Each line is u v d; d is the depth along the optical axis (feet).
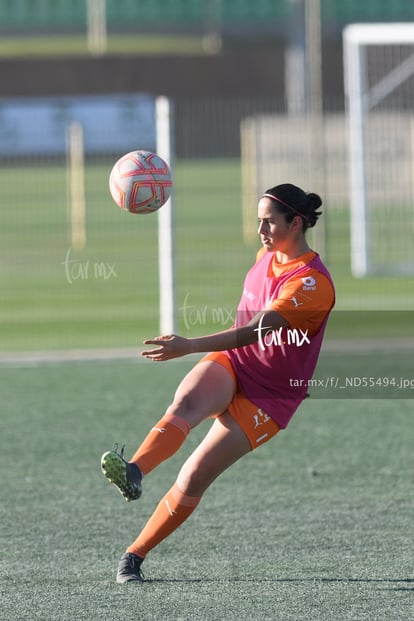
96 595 64.85
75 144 272.31
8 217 310.45
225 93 517.14
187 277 221.87
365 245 223.10
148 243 266.16
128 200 67.56
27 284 219.61
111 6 546.26
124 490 61.26
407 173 239.91
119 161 68.33
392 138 239.91
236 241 269.64
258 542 75.72
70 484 91.35
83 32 547.90
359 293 206.18
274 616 60.95
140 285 215.92
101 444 105.09
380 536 76.64
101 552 73.56
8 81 505.25
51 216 309.63
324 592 65.16
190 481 65.77
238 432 64.90
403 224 241.55
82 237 265.95
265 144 260.21
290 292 63.52
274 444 105.19
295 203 64.08
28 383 134.51
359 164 221.66
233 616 61.00
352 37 226.99
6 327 177.58
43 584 66.95
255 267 67.26
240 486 90.68
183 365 145.18
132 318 183.52
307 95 358.84
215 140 384.06
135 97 353.51
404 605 62.69
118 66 510.58
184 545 75.25
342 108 452.35
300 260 64.85
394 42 226.79
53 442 105.91
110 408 120.37
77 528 79.15
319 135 217.15
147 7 545.85
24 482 91.91
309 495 87.71
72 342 163.94
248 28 533.14
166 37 545.44
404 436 107.65
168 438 63.16
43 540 76.23
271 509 83.92
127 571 67.67
